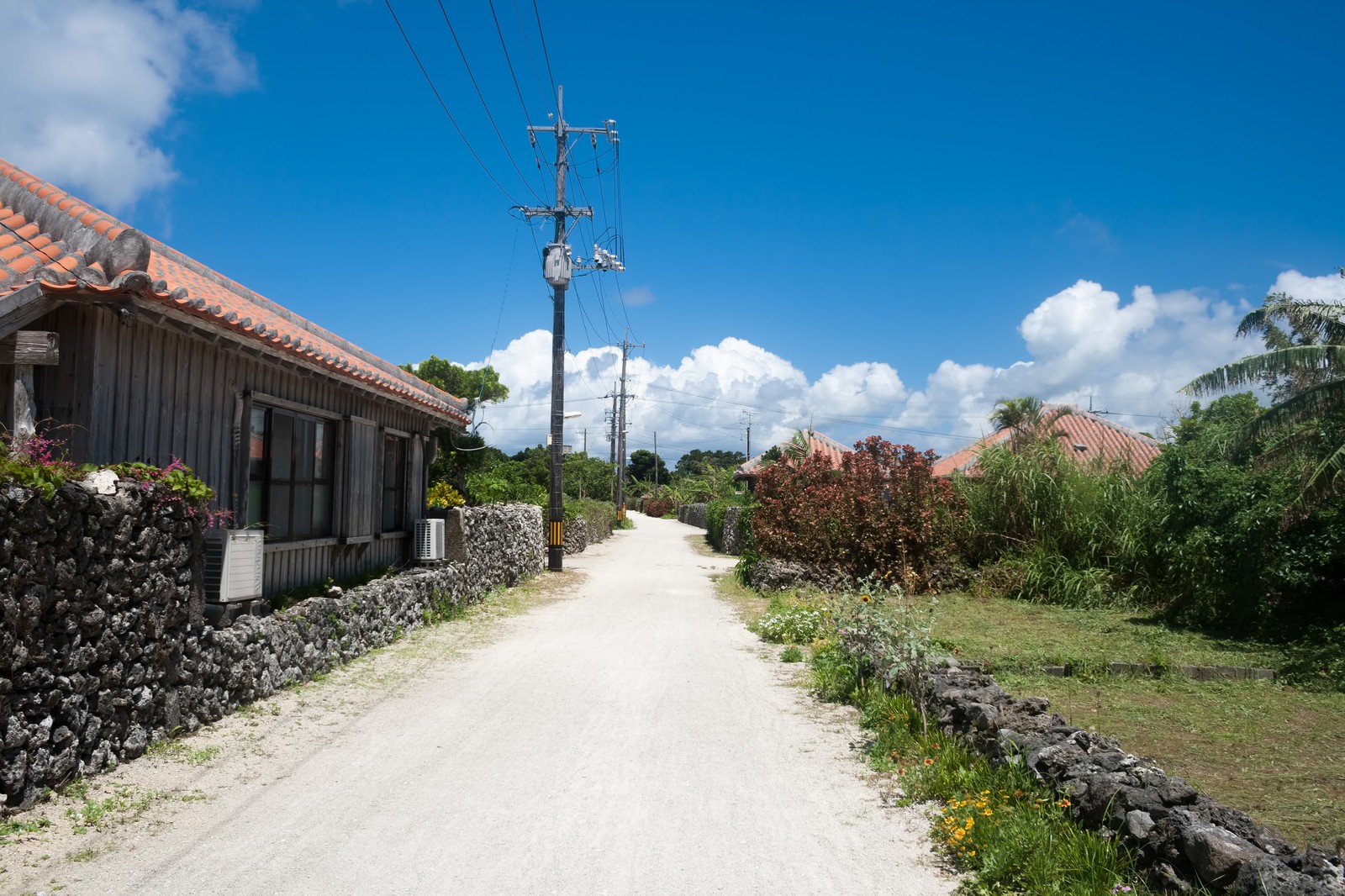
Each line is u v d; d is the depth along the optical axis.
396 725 6.67
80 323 6.19
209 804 4.90
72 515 4.92
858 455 17.50
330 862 4.20
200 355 7.49
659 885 4.05
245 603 7.33
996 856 4.11
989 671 8.44
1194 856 3.60
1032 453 17.23
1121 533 14.92
